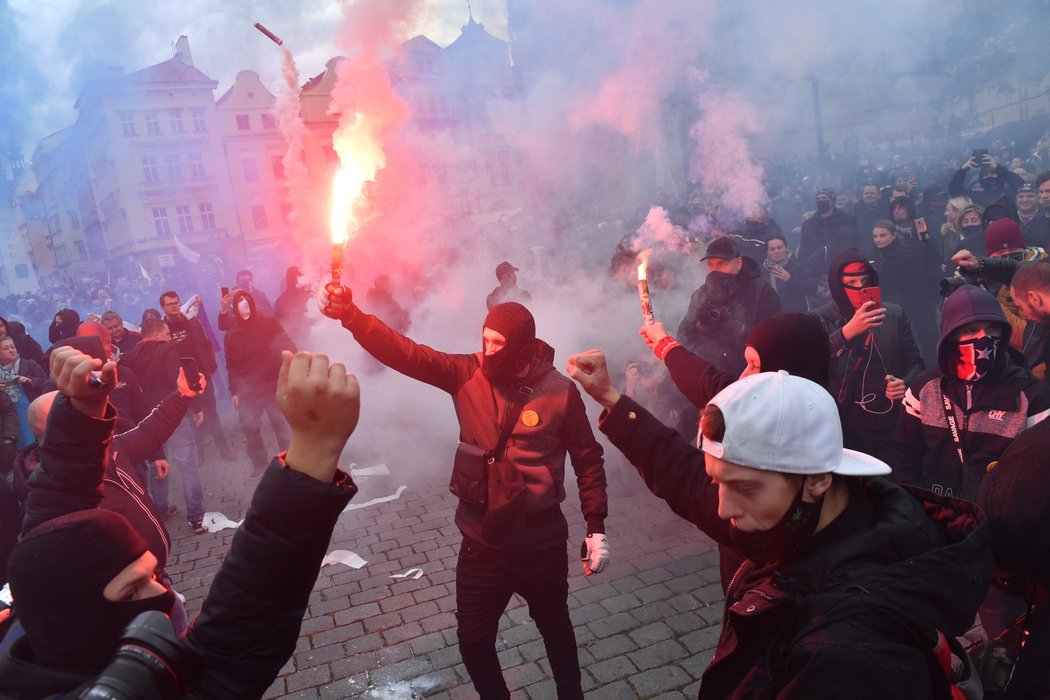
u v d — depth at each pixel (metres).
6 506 3.30
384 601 4.36
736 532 1.35
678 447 1.80
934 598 1.19
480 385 2.82
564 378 2.85
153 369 5.92
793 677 1.18
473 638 2.78
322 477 1.09
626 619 3.88
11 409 6.00
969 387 2.87
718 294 4.69
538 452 2.76
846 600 1.18
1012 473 1.64
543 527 2.77
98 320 7.93
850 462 1.32
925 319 7.01
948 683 1.23
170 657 0.97
